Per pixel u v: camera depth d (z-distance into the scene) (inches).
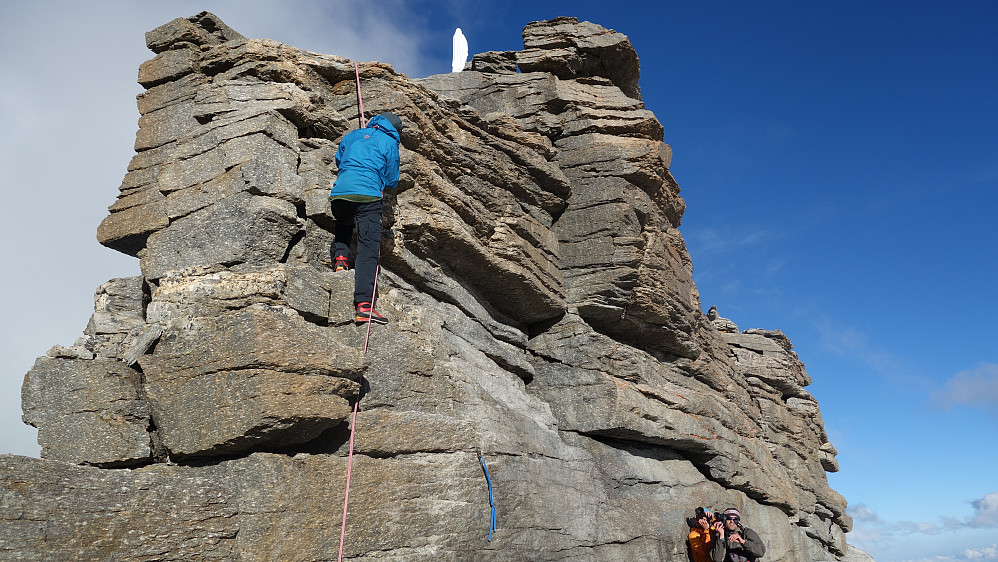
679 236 571.8
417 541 289.9
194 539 233.8
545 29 554.9
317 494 261.4
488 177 448.8
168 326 281.0
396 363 312.8
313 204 327.6
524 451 375.2
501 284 448.1
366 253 318.7
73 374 276.8
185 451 261.9
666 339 551.2
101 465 267.4
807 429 866.8
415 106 390.0
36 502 204.4
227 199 314.7
